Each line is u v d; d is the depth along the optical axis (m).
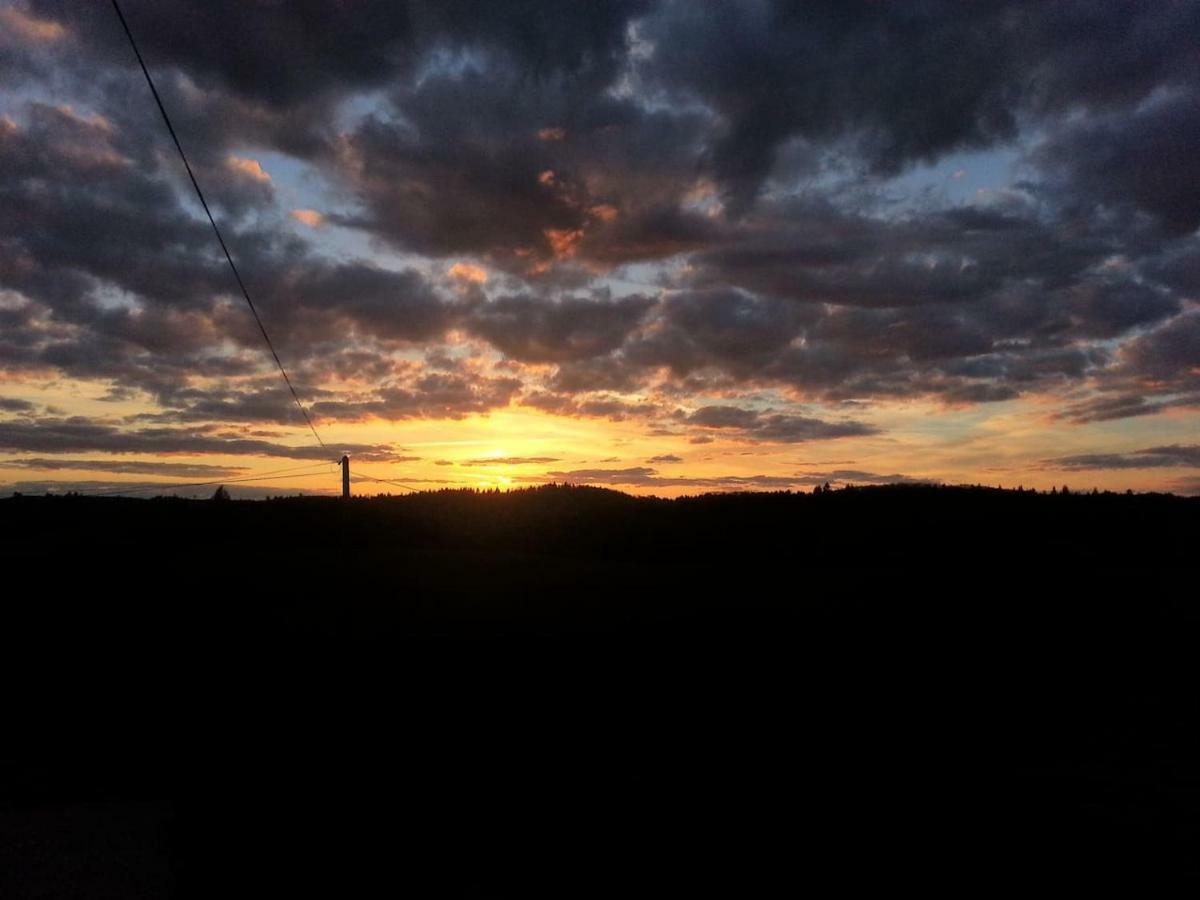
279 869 5.91
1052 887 5.76
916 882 5.83
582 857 6.18
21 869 5.81
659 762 8.27
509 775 7.85
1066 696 10.69
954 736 9.26
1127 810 7.11
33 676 10.31
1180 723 9.73
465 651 11.19
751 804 7.20
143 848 6.19
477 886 5.75
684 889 5.73
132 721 9.09
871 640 12.19
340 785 7.49
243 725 9.01
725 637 12.02
